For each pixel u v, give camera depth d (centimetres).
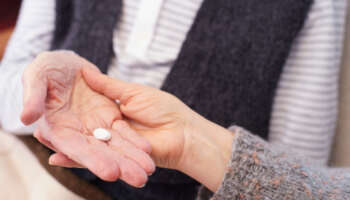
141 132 56
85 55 66
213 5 64
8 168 67
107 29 66
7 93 66
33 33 71
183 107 57
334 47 65
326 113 67
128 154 51
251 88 64
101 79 55
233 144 53
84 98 55
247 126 66
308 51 66
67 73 54
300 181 52
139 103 55
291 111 68
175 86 64
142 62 66
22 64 69
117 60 67
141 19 65
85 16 66
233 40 64
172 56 66
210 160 55
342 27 67
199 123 56
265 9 63
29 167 67
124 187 68
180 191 68
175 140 55
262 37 63
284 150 56
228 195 52
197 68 64
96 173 49
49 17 72
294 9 63
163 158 55
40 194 64
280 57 64
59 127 52
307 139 67
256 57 64
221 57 64
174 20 66
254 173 52
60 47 70
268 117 67
